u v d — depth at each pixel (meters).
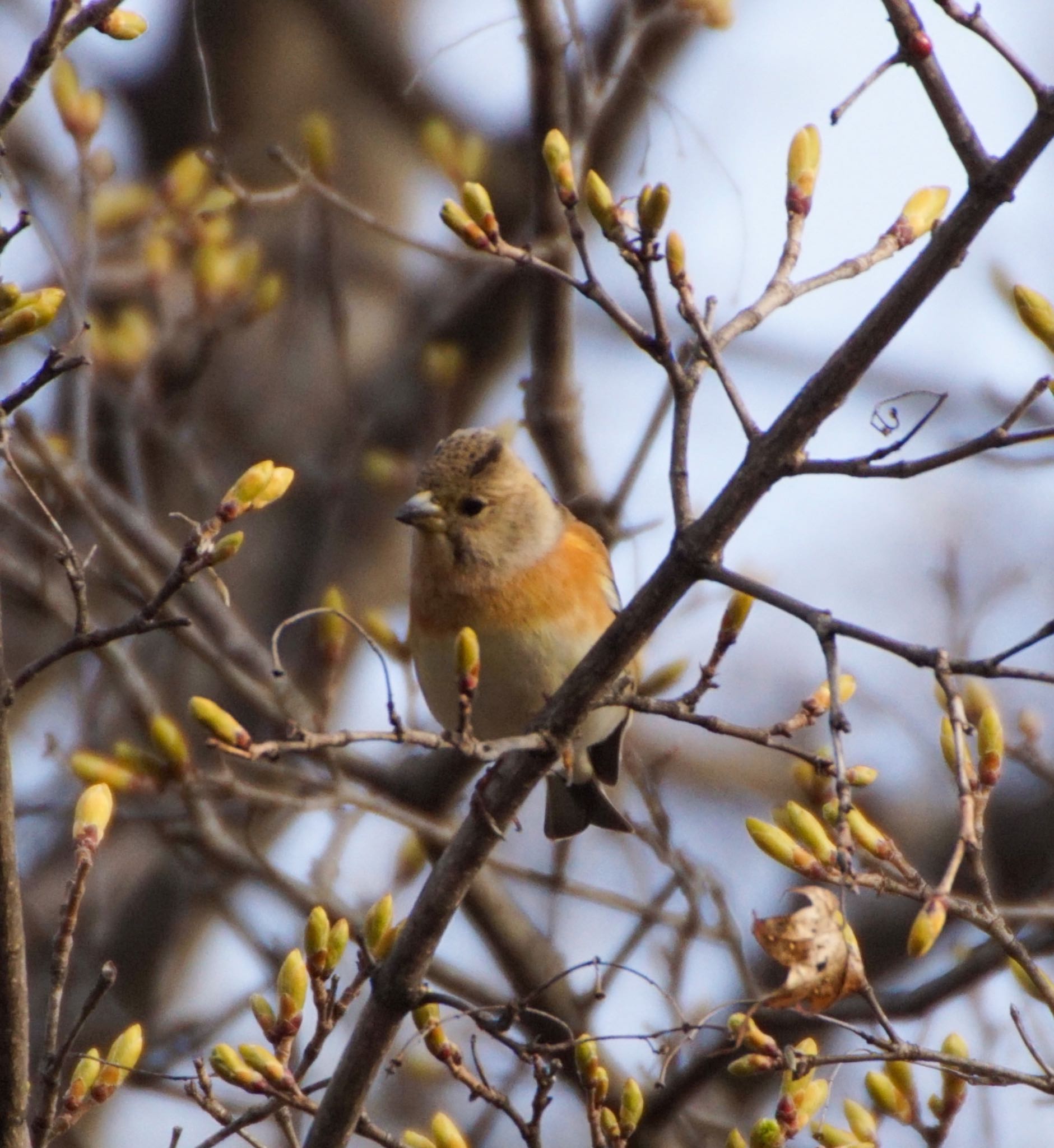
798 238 7.07
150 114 14.92
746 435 6.49
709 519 6.48
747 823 6.52
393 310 14.91
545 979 10.07
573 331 10.64
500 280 13.23
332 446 13.89
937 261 6.21
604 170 11.92
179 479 13.22
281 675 6.38
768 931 5.98
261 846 12.05
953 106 6.11
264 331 14.20
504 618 9.51
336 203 10.38
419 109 14.34
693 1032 7.81
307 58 14.80
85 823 5.96
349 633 12.59
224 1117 6.61
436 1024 6.83
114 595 12.92
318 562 12.42
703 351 6.70
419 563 9.70
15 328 5.73
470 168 12.03
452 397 13.69
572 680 6.73
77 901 5.90
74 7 5.78
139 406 11.87
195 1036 10.58
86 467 10.89
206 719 5.75
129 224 12.06
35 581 10.39
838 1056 6.12
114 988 11.94
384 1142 6.90
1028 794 12.54
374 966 6.87
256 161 14.55
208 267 11.77
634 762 10.53
